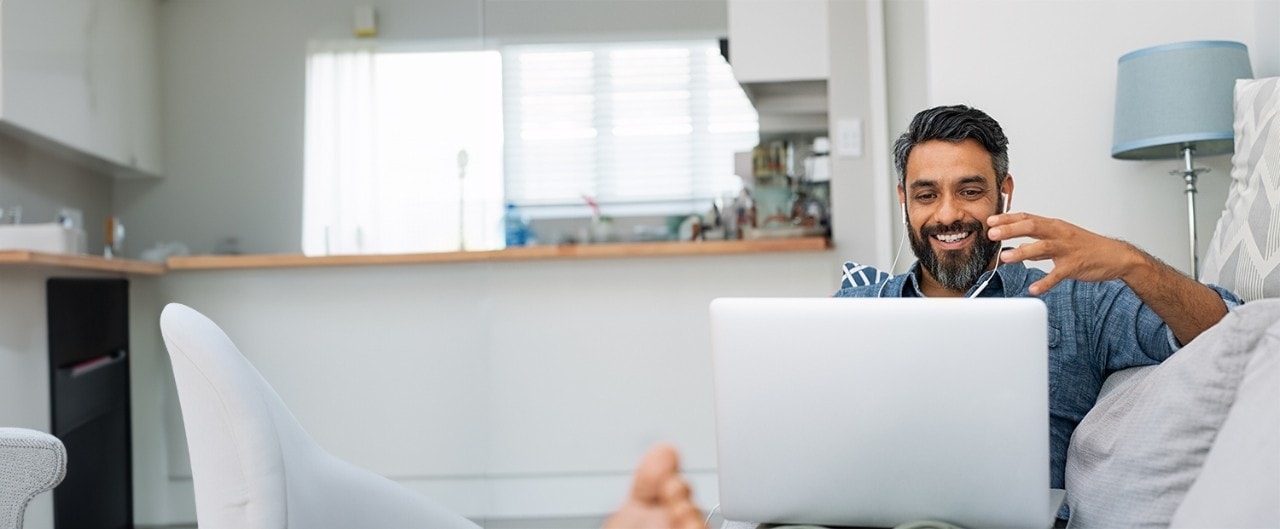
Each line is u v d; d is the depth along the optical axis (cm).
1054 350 174
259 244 391
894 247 419
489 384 396
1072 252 148
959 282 176
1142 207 271
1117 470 130
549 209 589
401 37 389
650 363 396
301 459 167
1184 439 124
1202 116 235
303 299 382
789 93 512
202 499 146
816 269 394
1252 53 268
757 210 466
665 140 585
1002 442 124
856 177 426
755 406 130
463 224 386
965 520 127
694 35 563
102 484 360
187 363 145
